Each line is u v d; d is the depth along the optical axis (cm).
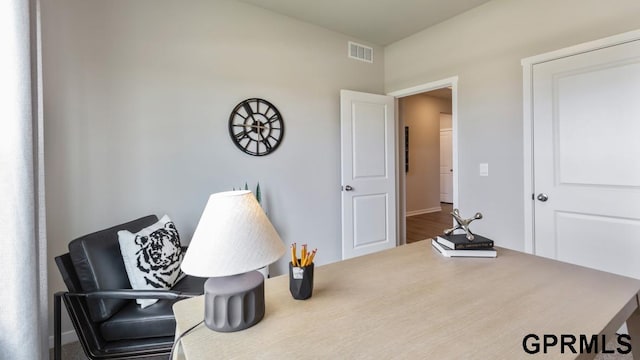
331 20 304
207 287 91
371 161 346
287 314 96
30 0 145
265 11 282
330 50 326
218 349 79
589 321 88
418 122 654
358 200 337
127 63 221
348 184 329
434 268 132
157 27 232
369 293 109
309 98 313
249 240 91
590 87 213
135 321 147
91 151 209
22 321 130
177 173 241
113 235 171
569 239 227
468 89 288
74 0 201
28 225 132
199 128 251
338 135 336
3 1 128
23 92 131
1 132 128
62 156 199
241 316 87
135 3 223
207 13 253
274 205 293
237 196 97
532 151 244
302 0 267
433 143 682
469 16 285
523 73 248
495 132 268
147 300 157
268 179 288
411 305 99
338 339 81
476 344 78
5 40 129
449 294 107
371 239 347
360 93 336
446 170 792
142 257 164
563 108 227
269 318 93
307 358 74
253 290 89
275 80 290
